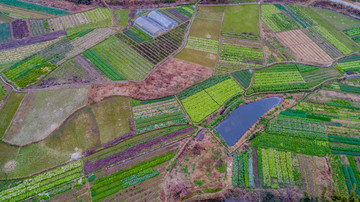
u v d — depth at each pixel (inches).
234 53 2373.3
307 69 2239.2
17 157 1549.0
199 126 1758.1
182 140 1668.3
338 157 1588.3
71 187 1427.2
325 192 1381.6
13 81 1998.0
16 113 1772.9
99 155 1571.1
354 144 1660.9
